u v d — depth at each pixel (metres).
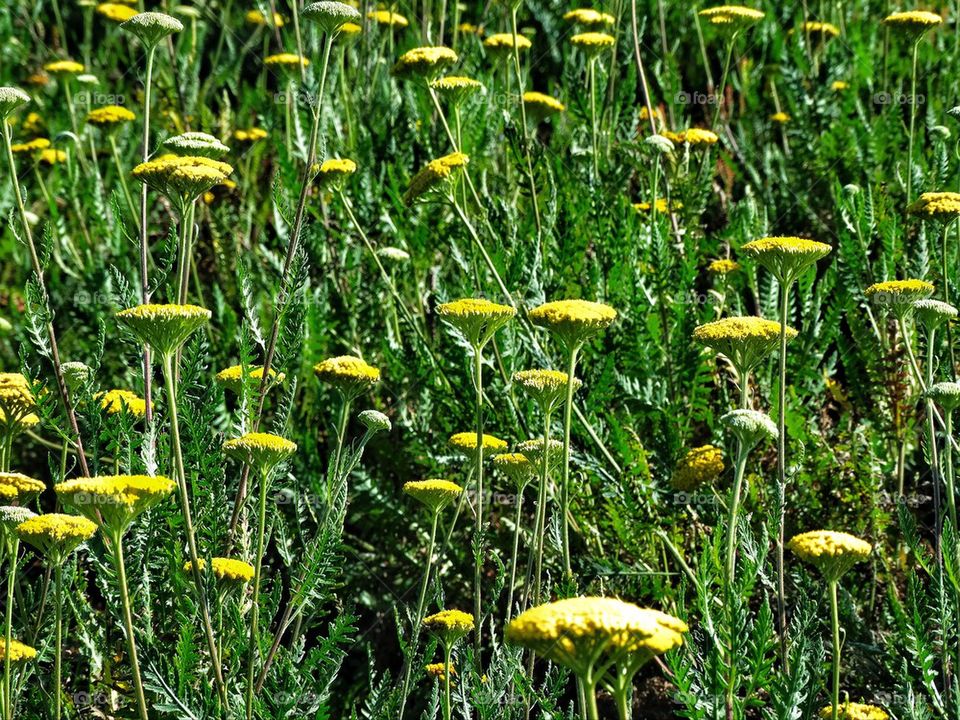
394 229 3.77
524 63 5.18
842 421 3.22
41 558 2.51
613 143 3.93
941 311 2.31
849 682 2.62
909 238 3.76
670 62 4.48
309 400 3.54
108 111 4.11
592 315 1.97
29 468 3.92
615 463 2.88
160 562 2.28
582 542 3.11
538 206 3.69
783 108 4.90
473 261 3.24
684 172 3.67
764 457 3.02
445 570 3.29
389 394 3.70
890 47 5.13
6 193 5.02
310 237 3.71
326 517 2.29
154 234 4.50
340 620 2.15
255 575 2.05
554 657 1.41
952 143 4.16
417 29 5.09
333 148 4.12
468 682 2.29
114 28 6.34
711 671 1.93
